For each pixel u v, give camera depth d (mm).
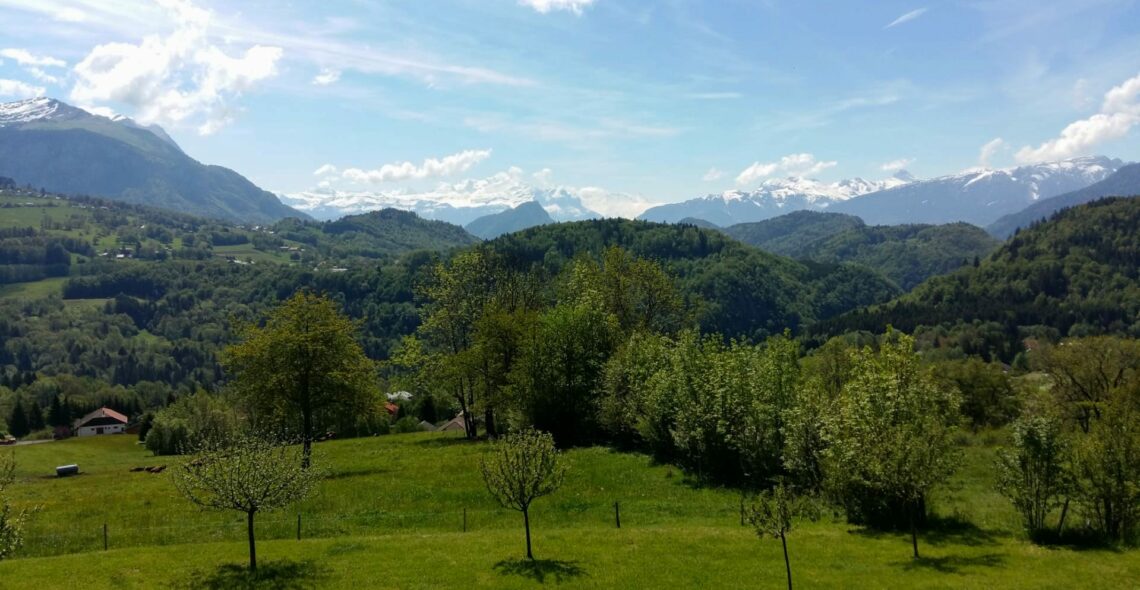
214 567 24281
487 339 62062
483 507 35750
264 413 48562
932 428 26453
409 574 23312
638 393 49562
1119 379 62281
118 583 22531
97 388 188875
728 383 39500
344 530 31516
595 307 61031
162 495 42719
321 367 48375
